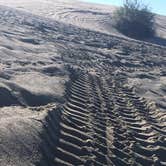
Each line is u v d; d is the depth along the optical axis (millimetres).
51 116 10109
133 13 40031
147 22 40094
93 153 9211
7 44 18578
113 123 11812
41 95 11625
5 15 30375
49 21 33531
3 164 6887
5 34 21562
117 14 40812
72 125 10430
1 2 46188
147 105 14859
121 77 19078
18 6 44156
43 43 22250
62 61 18562
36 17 34281
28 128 8562
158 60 26750
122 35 38812
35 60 16734
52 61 17547
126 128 11656
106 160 9141
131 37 39406
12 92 10852
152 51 30344
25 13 35500
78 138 9727
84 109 12312
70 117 10945
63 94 12719
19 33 23266
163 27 49000
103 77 18062
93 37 30484
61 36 26938
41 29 27562
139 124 12469
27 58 16766
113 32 38844
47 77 14195
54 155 8484
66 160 8516
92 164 8664
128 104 14500
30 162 7410
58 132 9633
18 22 28156
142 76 20359
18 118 8945
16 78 12648
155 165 9883
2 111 9391
